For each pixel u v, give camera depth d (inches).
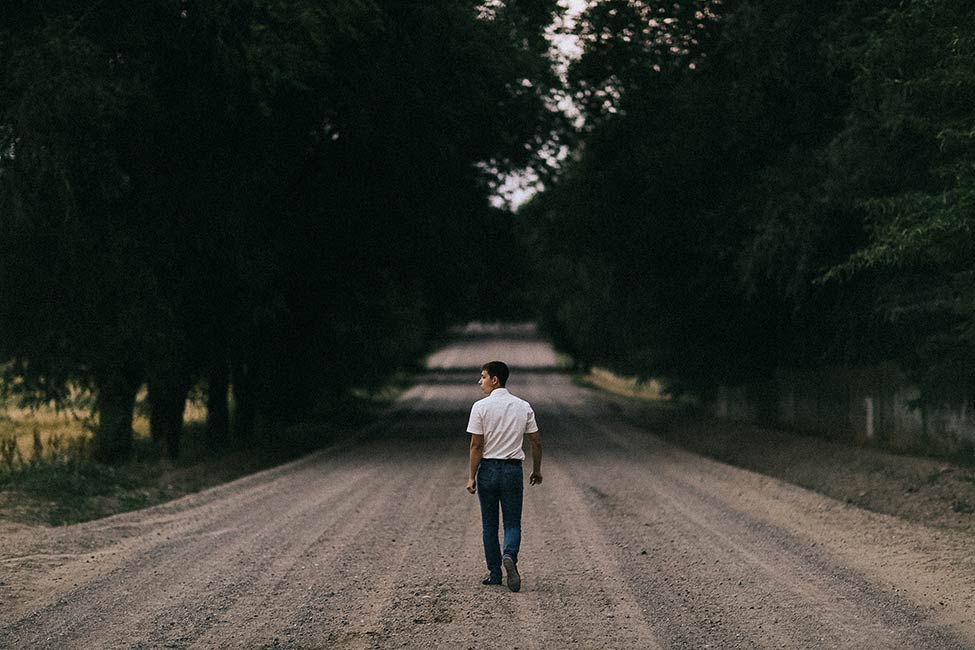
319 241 1144.2
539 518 511.5
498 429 350.3
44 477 594.6
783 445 935.7
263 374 1280.8
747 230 949.8
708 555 401.1
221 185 863.1
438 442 1135.0
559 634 281.1
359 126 969.5
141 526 486.9
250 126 908.6
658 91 1096.8
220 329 972.6
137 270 800.9
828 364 986.7
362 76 943.7
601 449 998.4
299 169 1043.3
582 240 1229.7
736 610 307.1
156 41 799.7
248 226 901.2
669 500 580.4
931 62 480.4
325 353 1446.9
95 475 636.1
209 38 811.4
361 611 309.1
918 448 778.2
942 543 419.5
